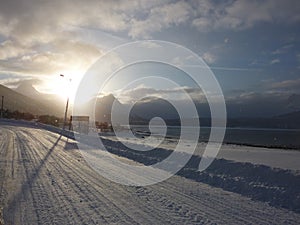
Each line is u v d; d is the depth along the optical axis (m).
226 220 6.79
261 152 30.56
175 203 8.07
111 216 6.81
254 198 9.01
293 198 8.57
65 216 6.69
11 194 8.38
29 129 47.16
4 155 16.77
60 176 11.37
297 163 19.72
